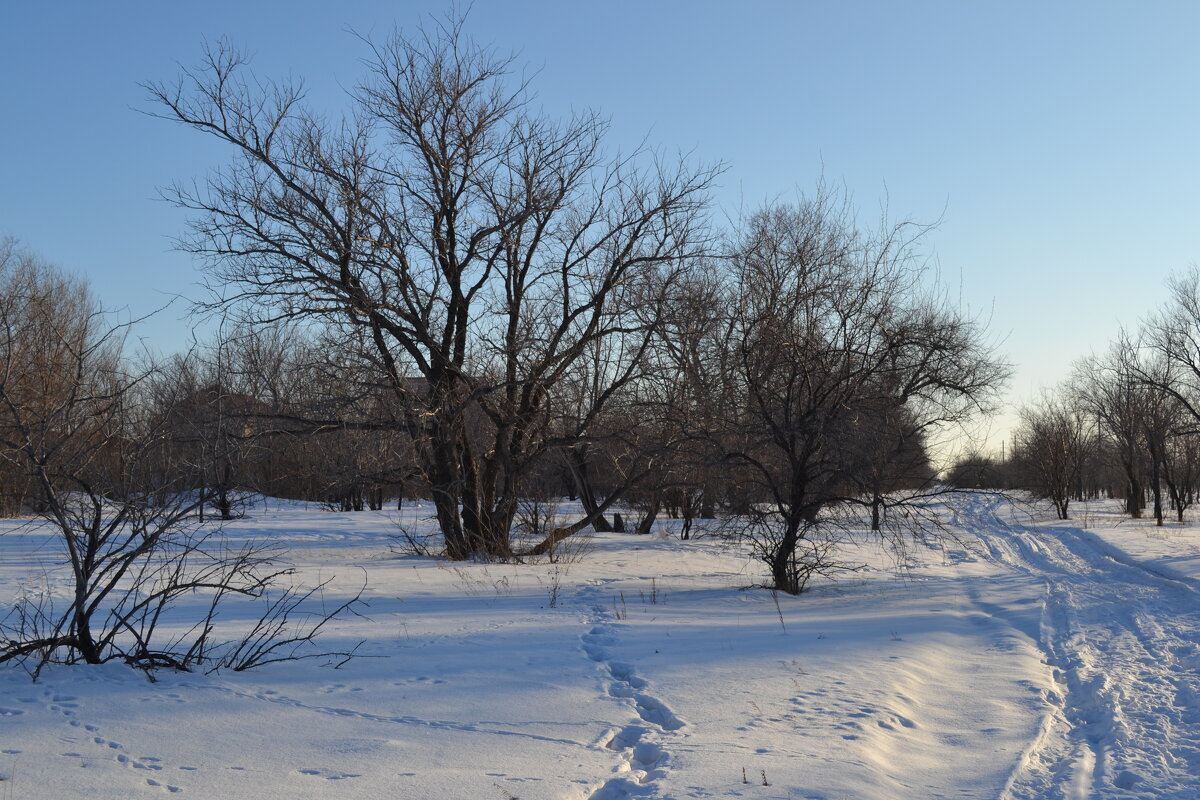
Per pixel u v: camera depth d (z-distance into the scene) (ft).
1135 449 170.71
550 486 99.66
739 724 23.59
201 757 18.71
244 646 31.09
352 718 22.43
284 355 74.54
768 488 58.13
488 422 85.35
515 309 71.87
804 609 48.11
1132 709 26.71
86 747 18.60
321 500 149.79
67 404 24.38
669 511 123.65
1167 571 73.46
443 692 25.73
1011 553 96.22
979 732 24.40
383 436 76.48
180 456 26.04
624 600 49.88
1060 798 19.01
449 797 17.26
